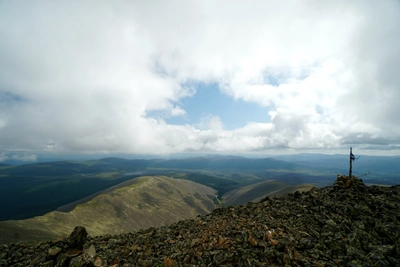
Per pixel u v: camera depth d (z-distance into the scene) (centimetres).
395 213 1670
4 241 8319
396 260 1204
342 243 1359
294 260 1220
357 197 2081
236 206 2727
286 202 2405
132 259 1504
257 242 1423
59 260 1373
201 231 1914
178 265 1326
